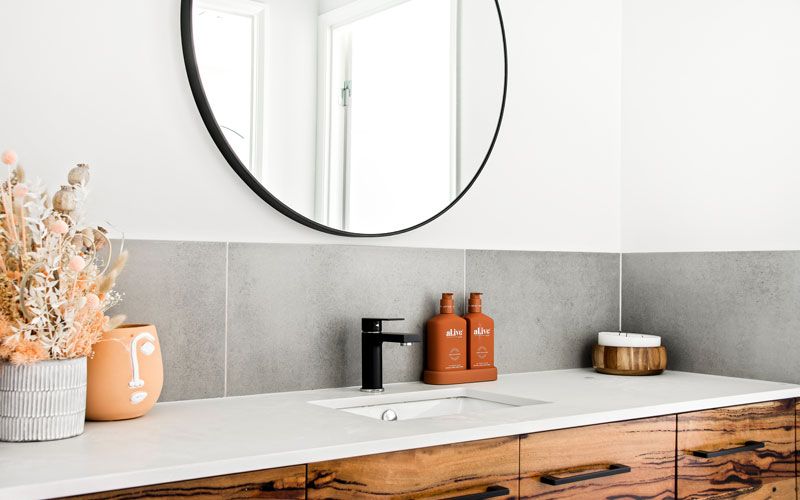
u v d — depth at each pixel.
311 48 1.98
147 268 1.76
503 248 2.39
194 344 1.82
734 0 2.33
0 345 1.34
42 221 1.45
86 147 1.70
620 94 2.70
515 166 2.42
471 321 2.19
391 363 2.14
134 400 1.54
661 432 1.81
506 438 1.54
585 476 1.63
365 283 2.10
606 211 2.65
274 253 1.94
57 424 1.36
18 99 1.63
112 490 1.12
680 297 2.47
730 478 1.94
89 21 1.71
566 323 2.51
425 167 2.20
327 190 2.00
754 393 1.99
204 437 1.39
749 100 2.29
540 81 2.49
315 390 1.99
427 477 1.43
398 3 2.15
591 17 2.63
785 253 2.18
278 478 1.27
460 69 2.28
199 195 1.84
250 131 1.88
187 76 1.82
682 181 2.48
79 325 1.40
